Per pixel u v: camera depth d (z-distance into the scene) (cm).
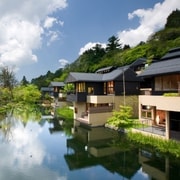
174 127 1672
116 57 5753
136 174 1245
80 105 3123
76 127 2692
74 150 1731
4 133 2345
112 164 1415
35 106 5428
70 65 10044
